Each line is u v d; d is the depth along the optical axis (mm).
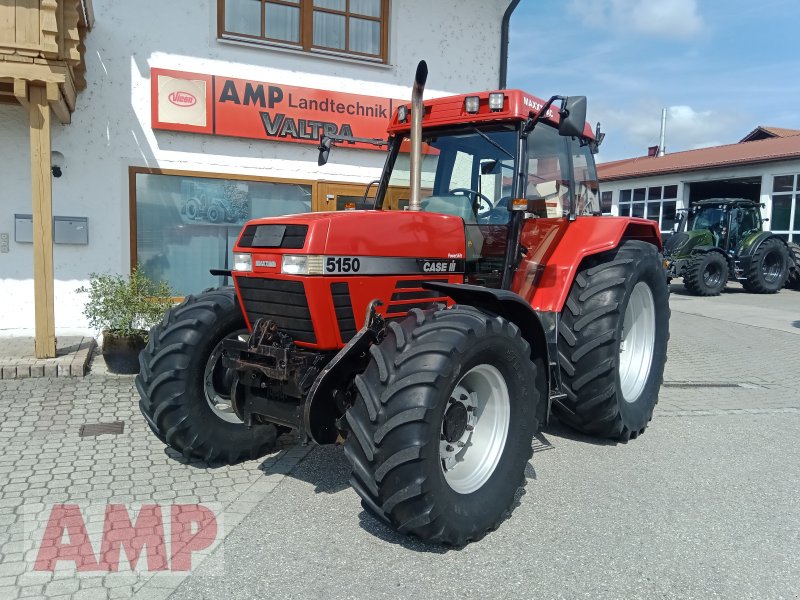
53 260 6680
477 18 9094
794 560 3088
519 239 4145
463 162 4395
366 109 8484
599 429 4539
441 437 3111
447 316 3158
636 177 23516
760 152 19719
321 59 8211
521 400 3426
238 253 3629
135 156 7438
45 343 6410
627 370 5035
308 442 3307
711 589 2822
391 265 3537
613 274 4473
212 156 7770
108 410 5285
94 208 7344
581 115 3773
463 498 3131
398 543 3166
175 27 7469
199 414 3930
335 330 3344
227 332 4027
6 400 5500
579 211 5152
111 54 7242
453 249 3889
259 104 7855
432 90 8938
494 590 2773
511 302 3428
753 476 4156
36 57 5871
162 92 7391
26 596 2689
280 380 3385
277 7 8039
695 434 5039
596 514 3539
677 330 10133
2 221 7102
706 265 14797
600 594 2762
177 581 2809
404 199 4672
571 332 4418
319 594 2717
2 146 7020
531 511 3564
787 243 16422
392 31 8594
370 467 2920
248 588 2760
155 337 4004
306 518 3428
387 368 2973
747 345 8977
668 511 3596
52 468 4078
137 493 3721
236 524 3352
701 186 22734
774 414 5660
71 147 7195
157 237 7684
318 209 8352
